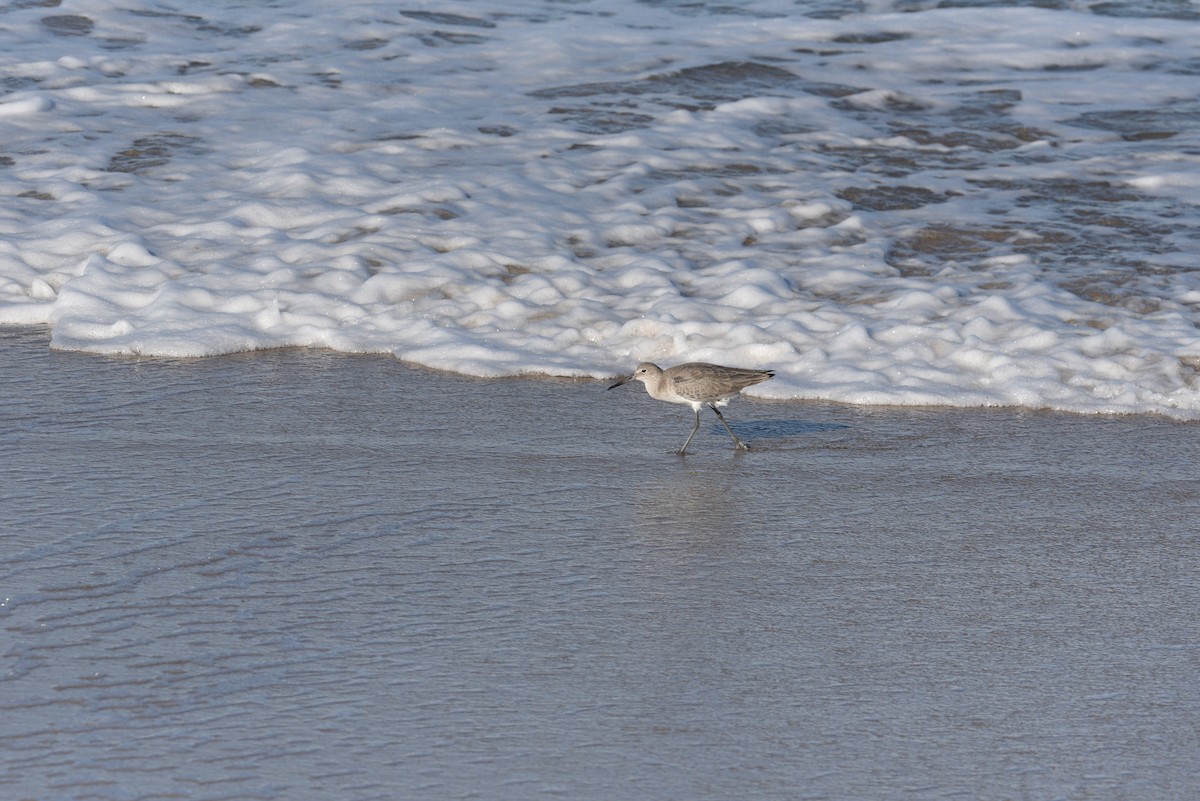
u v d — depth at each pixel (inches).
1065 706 812.6
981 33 3186.5
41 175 2005.4
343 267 1699.1
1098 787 726.5
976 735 776.9
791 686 829.2
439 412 1342.3
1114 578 1003.3
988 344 1514.5
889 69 2878.9
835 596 963.3
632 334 1555.1
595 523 1088.2
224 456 1200.2
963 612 941.8
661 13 3314.5
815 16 3331.7
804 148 2327.8
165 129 2253.9
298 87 2524.6
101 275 1646.2
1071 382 1433.3
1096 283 1718.8
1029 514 1125.7
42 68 2544.3
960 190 2130.9
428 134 2281.0
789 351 1504.7
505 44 2925.7
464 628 895.7
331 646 862.5
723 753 749.9
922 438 1306.6
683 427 1332.4
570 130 2356.1
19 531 1020.5
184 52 2741.1
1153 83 2800.2
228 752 735.1
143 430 1258.6
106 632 868.0
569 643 878.4
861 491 1172.5
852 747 760.3
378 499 1118.4
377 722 771.4
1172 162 2269.9
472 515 1095.0
